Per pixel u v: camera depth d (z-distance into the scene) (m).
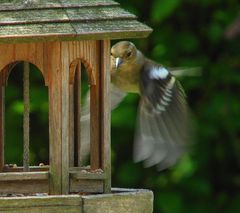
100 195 9.03
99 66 9.59
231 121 16.22
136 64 10.95
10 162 15.35
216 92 16.39
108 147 9.59
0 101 10.14
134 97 15.69
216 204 16.38
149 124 10.51
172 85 10.57
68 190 9.26
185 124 10.36
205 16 16.67
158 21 16.30
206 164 16.33
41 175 9.19
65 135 9.25
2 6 9.21
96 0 9.51
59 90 9.23
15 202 8.69
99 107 9.63
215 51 16.64
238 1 16.66
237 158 16.45
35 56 9.26
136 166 16.17
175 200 16.02
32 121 15.77
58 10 9.20
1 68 9.23
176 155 10.35
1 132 10.20
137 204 9.29
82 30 9.05
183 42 16.45
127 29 9.27
